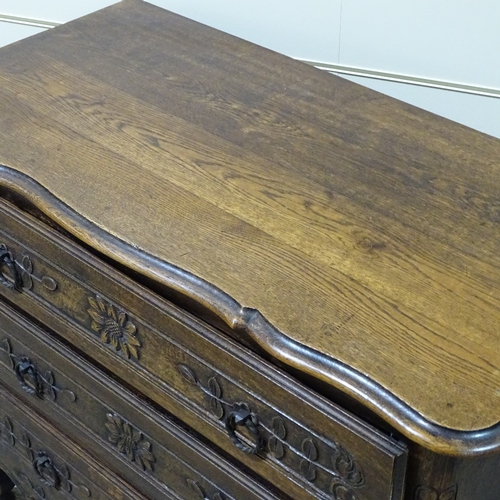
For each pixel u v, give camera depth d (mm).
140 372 1016
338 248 902
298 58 1455
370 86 1423
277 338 804
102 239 921
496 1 1224
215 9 1476
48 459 1313
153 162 1029
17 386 1277
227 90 1176
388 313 822
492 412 717
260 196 977
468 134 1080
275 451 893
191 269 874
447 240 911
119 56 1251
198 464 1025
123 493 1189
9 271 1121
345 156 1044
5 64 1224
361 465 801
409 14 1304
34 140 1059
